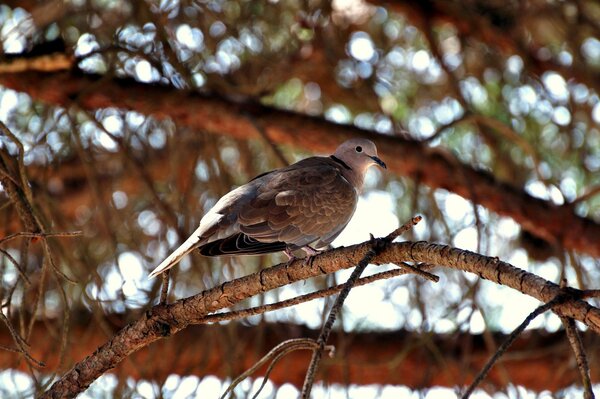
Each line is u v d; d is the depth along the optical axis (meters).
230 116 12.28
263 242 9.23
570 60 14.03
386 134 12.94
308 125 12.81
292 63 13.80
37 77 11.36
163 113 12.17
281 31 13.55
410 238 12.44
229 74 13.37
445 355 13.34
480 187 13.01
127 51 11.16
